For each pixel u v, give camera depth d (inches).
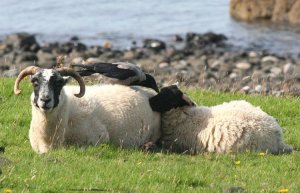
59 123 1897.1
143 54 5684.1
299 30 6894.7
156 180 1643.7
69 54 5605.3
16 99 2418.8
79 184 1581.0
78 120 1955.0
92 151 1873.8
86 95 2038.6
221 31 7062.0
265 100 2603.3
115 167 1724.9
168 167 1748.3
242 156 1950.1
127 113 2053.4
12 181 1565.0
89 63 2177.7
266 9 7411.4
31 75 1892.2
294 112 2469.2
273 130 2055.9
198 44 6269.7
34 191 1514.5
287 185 1667.1
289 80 3912.4
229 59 5413.4
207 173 1737.2
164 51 5802.2
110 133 2036.2
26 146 1994.3
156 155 1913.1
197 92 2684.5
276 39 6525.6
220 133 2032.5
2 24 7810.0
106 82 2503.7
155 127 2124.8
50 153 1827.0
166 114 2124.8
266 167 1825.8
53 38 6904.5
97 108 2018.9
